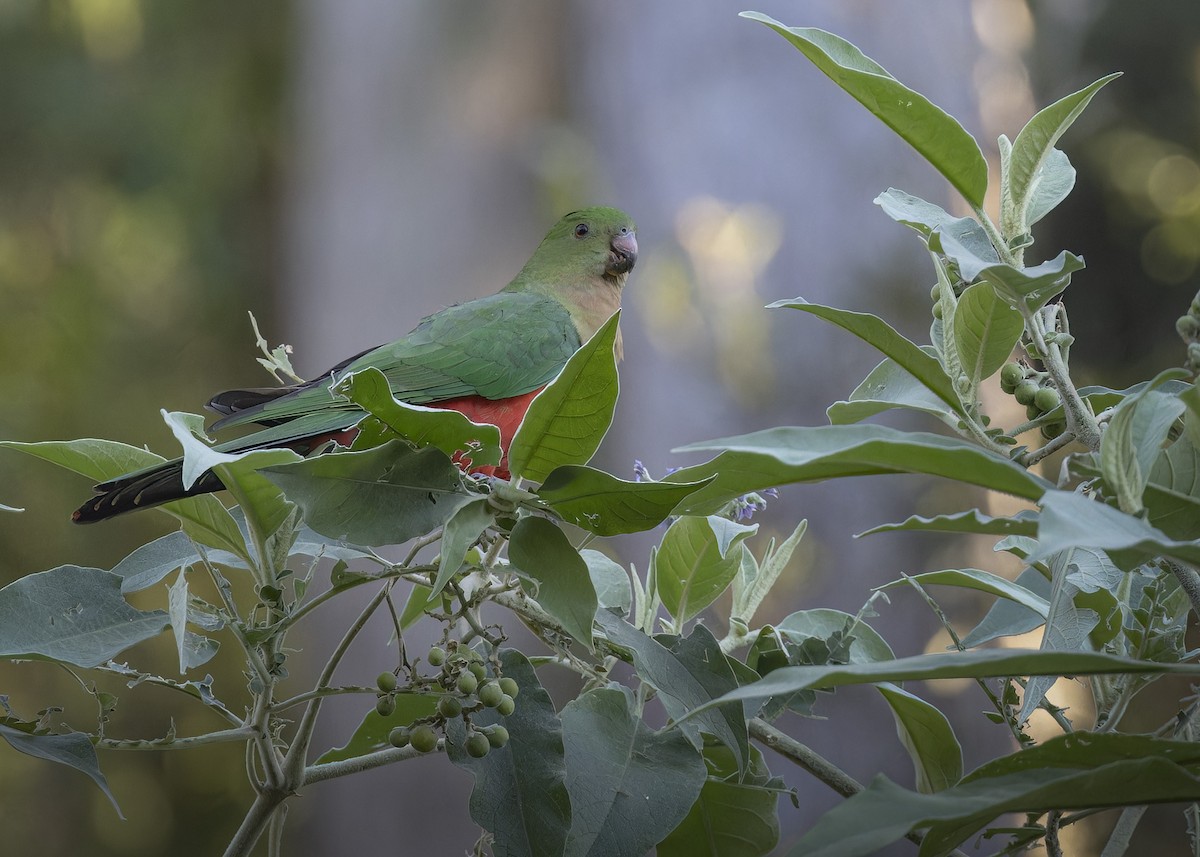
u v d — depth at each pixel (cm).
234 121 1858
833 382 1210
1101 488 277
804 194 1242
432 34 1418
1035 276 270
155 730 1600
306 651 1362
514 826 279
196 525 314
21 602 309
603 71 1328
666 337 1236
